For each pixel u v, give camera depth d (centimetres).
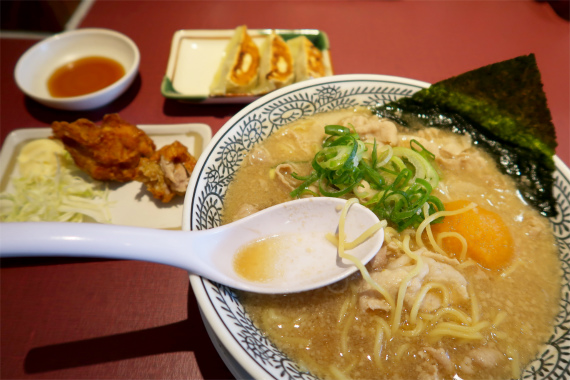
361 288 19
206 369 20
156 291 23
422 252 20
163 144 30
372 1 43
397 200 20
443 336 18
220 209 21
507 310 19
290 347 18
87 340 21
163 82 32
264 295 19
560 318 18
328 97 25
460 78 24
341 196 22
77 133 26
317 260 19
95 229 16
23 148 30
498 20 41
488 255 20
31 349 21
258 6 43
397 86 25
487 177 24
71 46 36
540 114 23
